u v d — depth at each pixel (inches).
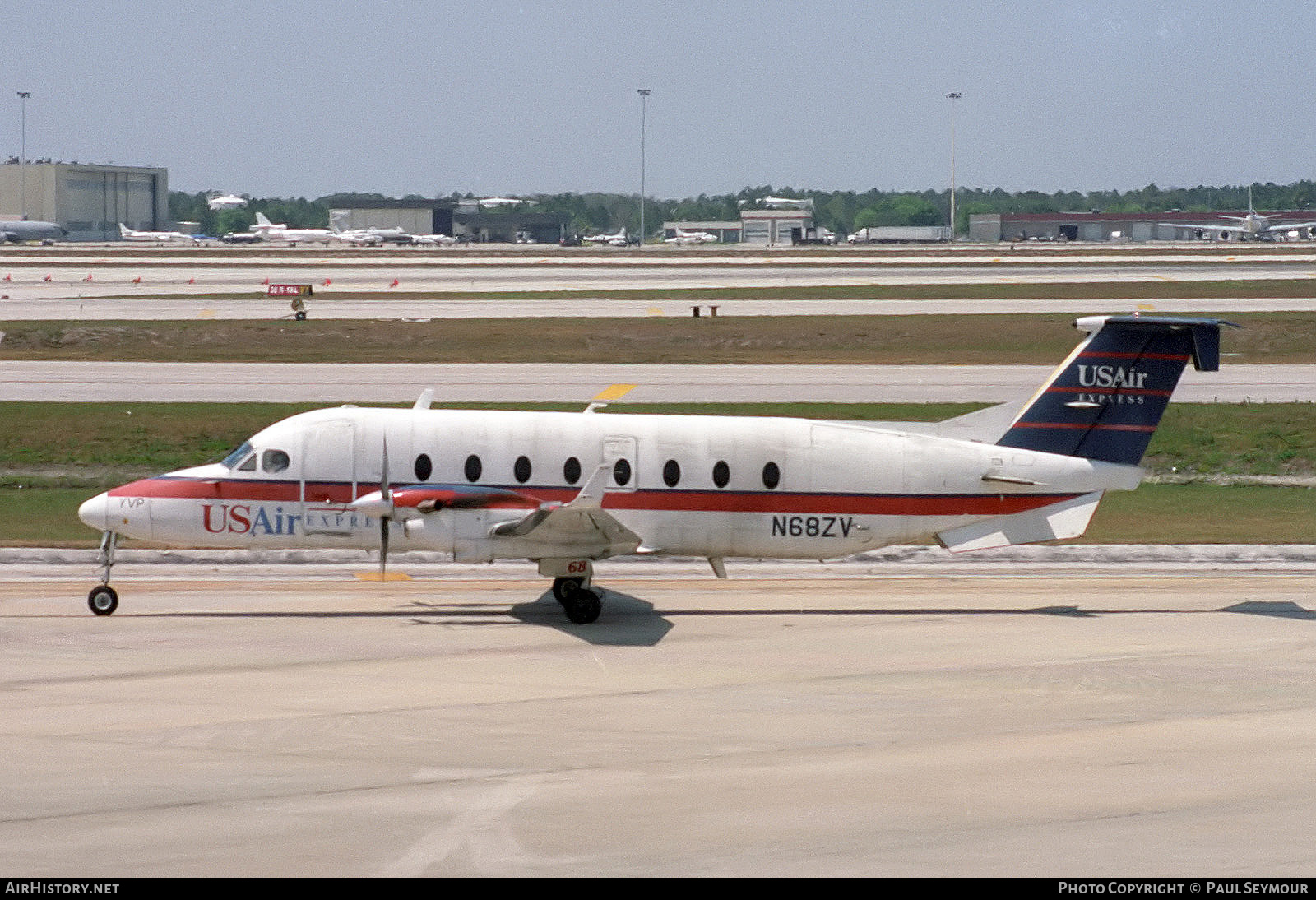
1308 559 4936.0
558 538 3617.1
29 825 2068.2
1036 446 3966.5
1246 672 3157.0
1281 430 7411.4
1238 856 2007.9
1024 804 2222.0
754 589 4239.7
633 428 3833.7
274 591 4077.3
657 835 2060.8
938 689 2974.9
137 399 7721.5
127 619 3609.7
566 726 2635.3
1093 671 3152.1
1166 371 3949.3
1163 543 5098.4
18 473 6299.2
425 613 3769.7
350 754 2439.7
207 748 2460.6
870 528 3900.1
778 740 2566.4
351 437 3764.8
